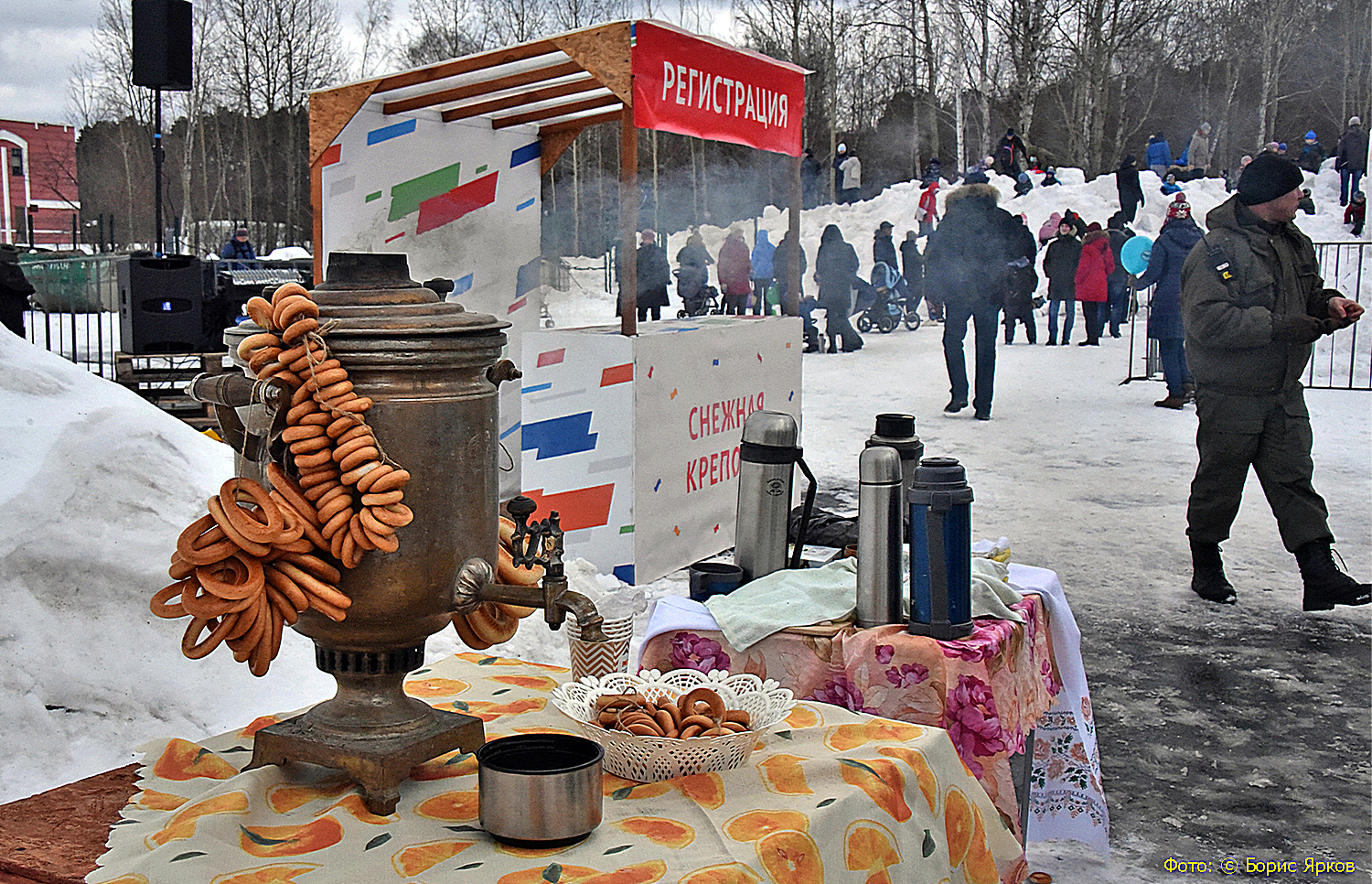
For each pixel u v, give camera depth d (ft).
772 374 20.48
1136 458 30.25
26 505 12.31
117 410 14.39
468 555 5.46
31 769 10.39
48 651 11.39
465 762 5.84
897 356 53.52
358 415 5.08
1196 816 10.84
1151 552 21.25
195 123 140.87
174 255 35.37
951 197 35.78
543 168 20.61
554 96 18.22
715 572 9.07
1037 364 48.78
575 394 17.24
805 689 7.76
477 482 5.47
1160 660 15.52
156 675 11.64
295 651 12.86
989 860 6.25
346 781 5.56
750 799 5.29
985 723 7.25
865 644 7.48
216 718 11.46
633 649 13.99
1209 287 16.52
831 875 5.01
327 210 17.65
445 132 18.94
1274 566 20.13
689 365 17.89
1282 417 17.01
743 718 5.92
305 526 5.10
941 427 34.78
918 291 65.46
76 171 174.40
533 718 6.52
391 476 5.00
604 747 5.60
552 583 5.38
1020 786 8.59
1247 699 14.07
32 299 58.34
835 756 5.79
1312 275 16.66
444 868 4.63
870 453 7.75
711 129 17.90
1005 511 24.52
